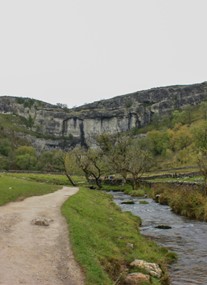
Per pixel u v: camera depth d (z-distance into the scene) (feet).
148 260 59.82
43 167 561.84
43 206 97.76
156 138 623.77
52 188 174.60
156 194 191.83
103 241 62.85
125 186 282.97
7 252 47.91
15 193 119.85
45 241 55.26
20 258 45.65
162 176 292.20
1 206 93.81
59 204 102.99
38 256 47.06
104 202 138.21
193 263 64.69
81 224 70.59
